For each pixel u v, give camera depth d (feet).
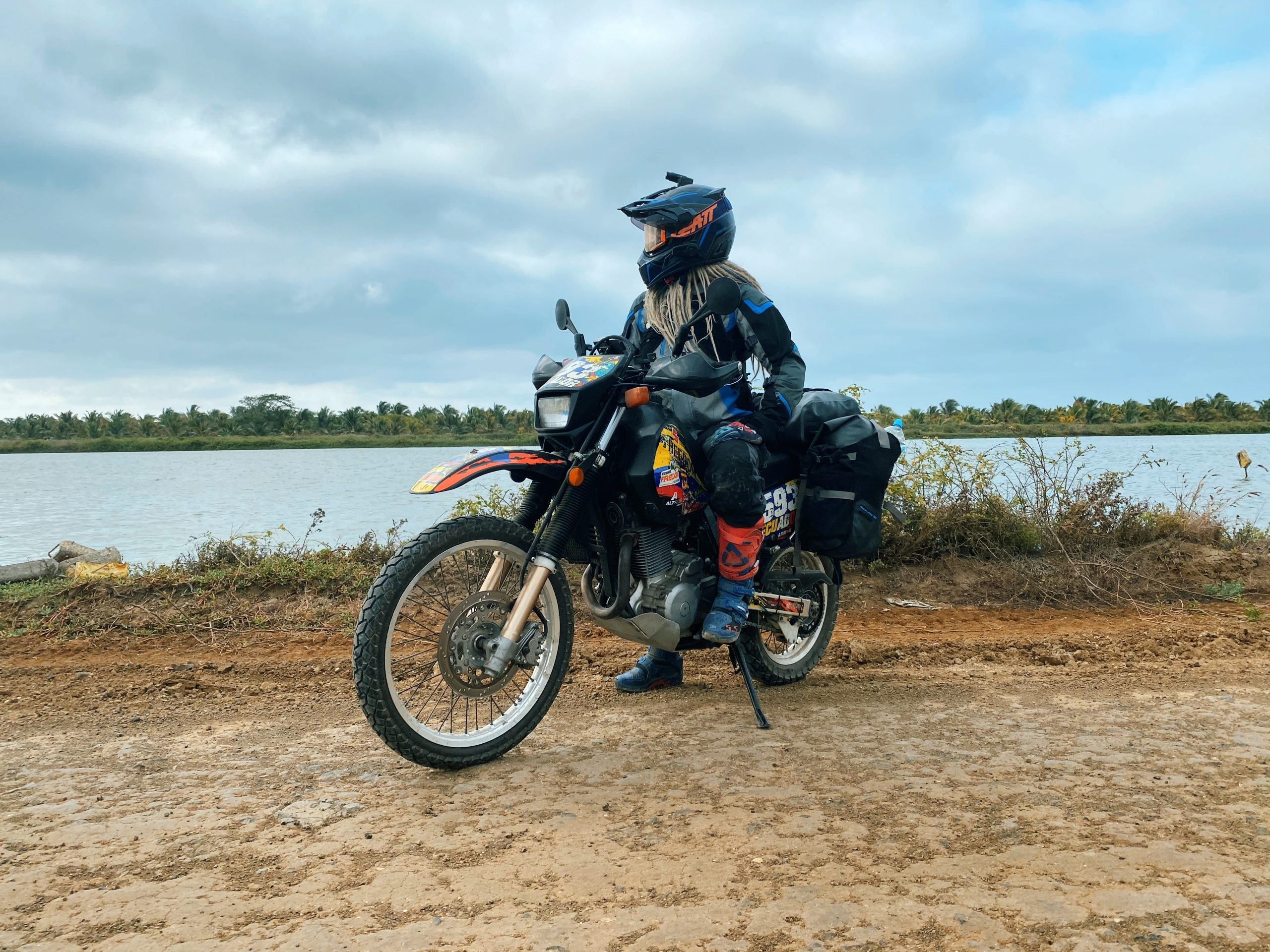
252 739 12.57
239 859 8.39
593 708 13.93
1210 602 21.21
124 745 12.31
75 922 7.22
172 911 7.37
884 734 12.17
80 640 18.89
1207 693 14.16
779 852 8.34
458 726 12.82
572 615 11.94
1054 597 21.63
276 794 10.18
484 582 11.52
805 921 7.06
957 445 25.62
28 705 14.48
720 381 11.44
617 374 11.35
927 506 24.23
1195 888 7.50
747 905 7.32
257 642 18.71
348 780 10.63
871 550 14.61
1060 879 7.70
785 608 14.21
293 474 110.32
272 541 26.84
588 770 10.87
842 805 9.50
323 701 14.61
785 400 13.06
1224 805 9.36
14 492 81.87
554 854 8.40
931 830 8.80
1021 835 8.61
